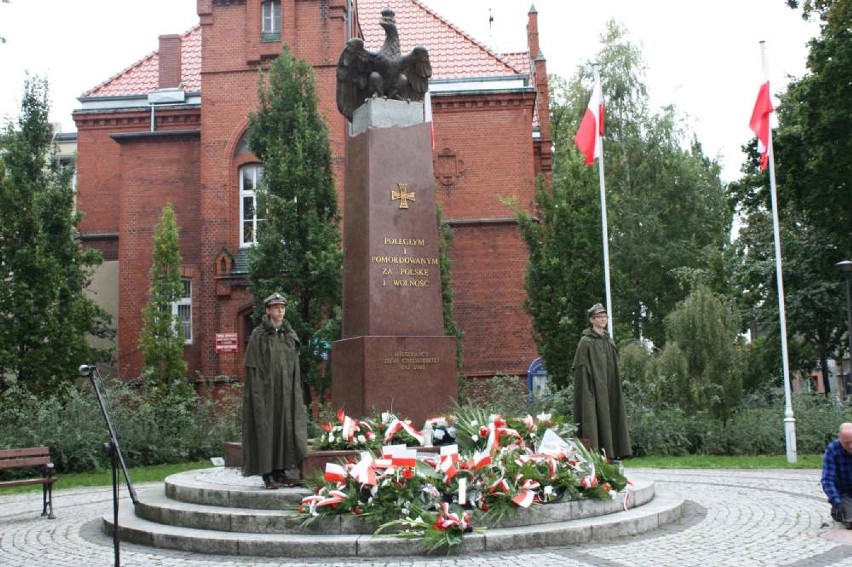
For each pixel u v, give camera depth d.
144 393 24.12
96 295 33.56
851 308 21.73
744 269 34.31
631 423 21.11
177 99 33.59
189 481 10.49
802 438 21.66
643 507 9.66
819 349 33.78
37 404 20.23
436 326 11.88
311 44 30.03
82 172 34.09
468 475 8.47
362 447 9.89
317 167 24.83
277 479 9.34
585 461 9.45
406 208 12.06
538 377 30.08
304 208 24.64
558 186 26.81
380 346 11.41
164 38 34.75
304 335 23.89
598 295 25.17
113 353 31.47
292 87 25.45
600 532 8.43
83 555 8.43
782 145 28.50
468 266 32.34
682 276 37.25
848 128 25.36
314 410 24.38
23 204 22.95
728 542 8.24
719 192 42.94
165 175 32.12
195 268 31.03
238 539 8.12
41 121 25.55
